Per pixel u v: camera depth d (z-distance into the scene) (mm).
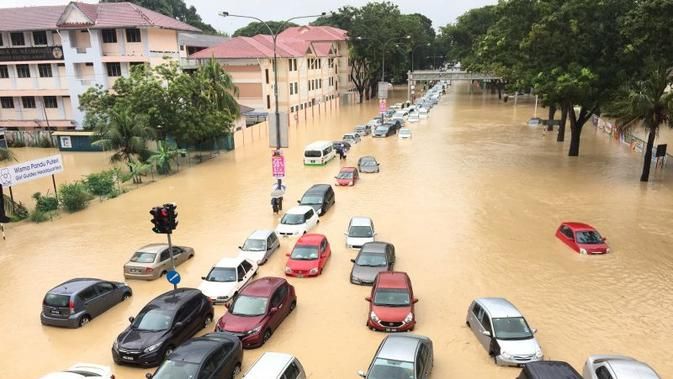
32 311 19125
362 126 62906
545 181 36812
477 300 16984
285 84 70812
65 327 17672
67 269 23016
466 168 41750
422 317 18047
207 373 12891
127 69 56000
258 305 16875
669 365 15047
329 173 41375
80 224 29500
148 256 22000
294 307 18797
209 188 37094
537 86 38906
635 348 15969
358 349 16000
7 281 21891
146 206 32875
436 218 29234
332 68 95812
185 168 44094
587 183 35969
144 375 14758
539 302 19062
